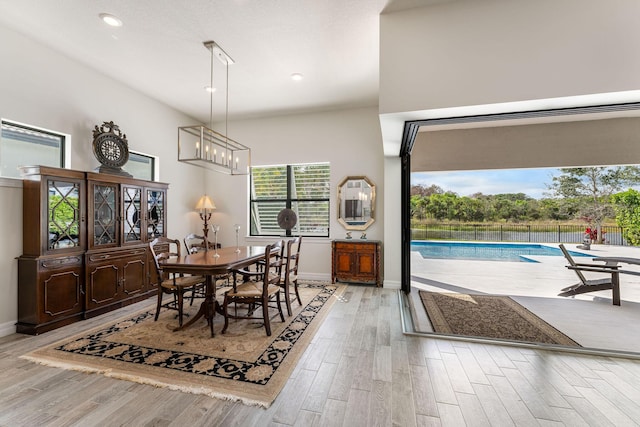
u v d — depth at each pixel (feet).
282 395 5.89
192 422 5.11
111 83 12.57
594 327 9.50
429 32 7.97
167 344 8.18
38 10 8.23
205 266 8.68
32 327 8.82
